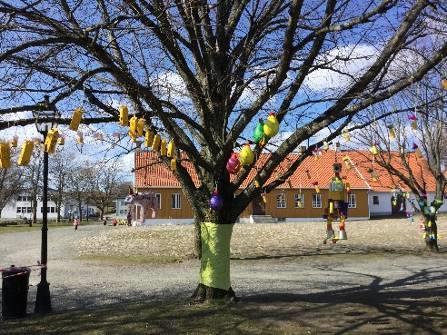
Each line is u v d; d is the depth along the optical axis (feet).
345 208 50.93
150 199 152.35
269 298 31.65
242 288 40.81
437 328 23.43
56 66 25.55
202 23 28.45
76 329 24.93
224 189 28.66
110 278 48.62
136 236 98.22
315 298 31.83
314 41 25.57
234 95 30.22
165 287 42.50
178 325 24.48
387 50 24.41
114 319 26.43
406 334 22.56
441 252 66.33
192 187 29.89
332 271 51.57
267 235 97.91
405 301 30.09
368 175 173.06
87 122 25.00
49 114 24.18
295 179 158.61
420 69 22.58
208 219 29.30
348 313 26.45
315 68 26.66
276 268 54.49
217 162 27.63
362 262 58.23
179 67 28.68
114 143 58.49
